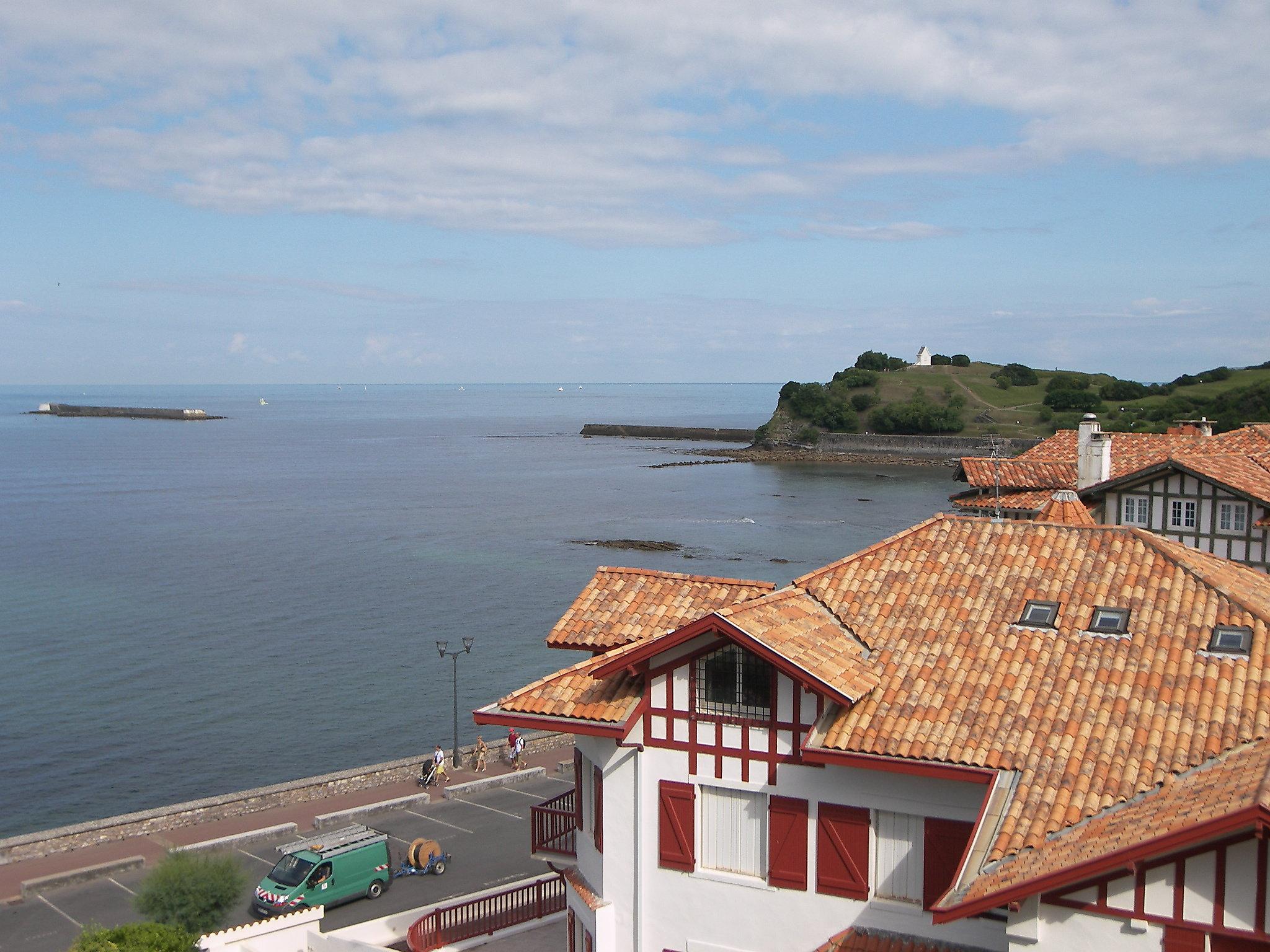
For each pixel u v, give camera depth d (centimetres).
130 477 19588
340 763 5884
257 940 3109
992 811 1611
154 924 2833
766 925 1942
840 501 15812
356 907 3584
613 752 2073
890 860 1862
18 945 3325
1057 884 1377
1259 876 1336
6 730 6322
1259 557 3544
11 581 10288
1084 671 1858
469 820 4384
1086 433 3984
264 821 4334
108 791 5509
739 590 2344
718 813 1998
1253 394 17300
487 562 11219
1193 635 1877
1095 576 2103
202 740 6200
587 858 2219
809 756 1811
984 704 1825
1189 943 1377
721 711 1977
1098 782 1612
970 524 2348
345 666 7588
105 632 8431
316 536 12850
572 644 2278
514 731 5012
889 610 2128
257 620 8812
